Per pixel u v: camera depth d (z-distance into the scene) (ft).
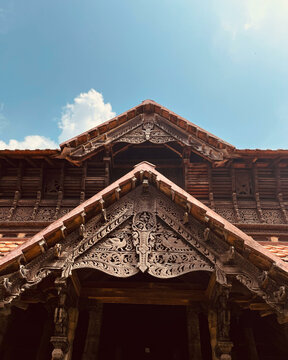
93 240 18.28
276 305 15.62
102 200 18.81
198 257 17.79
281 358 23.77
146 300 20.76
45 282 18.53
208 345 24.94
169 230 19.08
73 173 35.94
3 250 21.56
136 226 19.06
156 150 39.50
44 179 35.88
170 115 36.76
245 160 34.76
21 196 35.55
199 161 37.70
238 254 17.42
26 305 18.89
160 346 27.07
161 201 20.27
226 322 17.07
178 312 28.50
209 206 34.55
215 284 17.97
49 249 17.53
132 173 20.76
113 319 27.86
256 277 16.65
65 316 17.48
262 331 24.71
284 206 33.88
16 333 24.23
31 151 34.19
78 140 34.96
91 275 22.56
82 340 24.91
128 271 17.24
